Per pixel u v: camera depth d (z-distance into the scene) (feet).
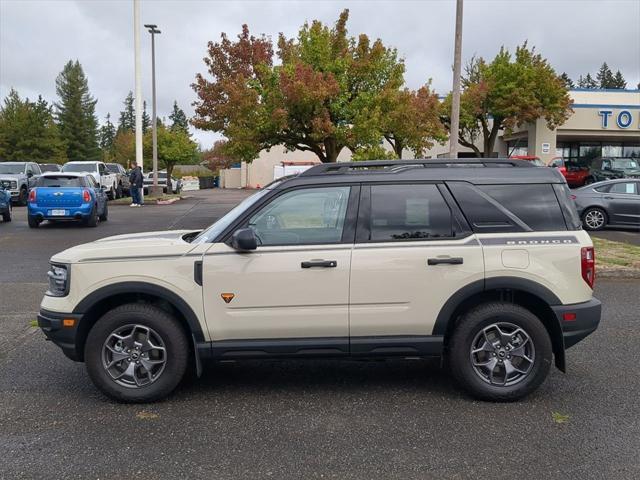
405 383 18.07
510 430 14.69
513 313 16.12
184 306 16.01
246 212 16.48
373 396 17.01
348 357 16.43
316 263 15.88
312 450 13.66
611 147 125.90
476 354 16.47
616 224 57.82
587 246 16.43
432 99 89.97
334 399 16.79
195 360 17.15
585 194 58.75
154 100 112.06
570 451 13.56
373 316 16.08
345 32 55.88
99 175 95.50
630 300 29.17
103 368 16.26
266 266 15.94
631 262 36.52
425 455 13.38
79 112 264.11
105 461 13.17
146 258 16.14
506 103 107.24
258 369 19.42
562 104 106.63
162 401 16.65
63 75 266.16
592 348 21.42
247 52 78.54
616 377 18.47
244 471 12.71
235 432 14.65
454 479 12.33
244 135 54.24
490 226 16.39
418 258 16.03
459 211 16.44
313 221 16.46
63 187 58.95
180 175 220.84
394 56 57.00
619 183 58.49
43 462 13.14
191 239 17.93
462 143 115.55
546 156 112.88
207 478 12.44
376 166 17.40
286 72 51.42
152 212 77.92
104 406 16.33
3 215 65.57
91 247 16.75
